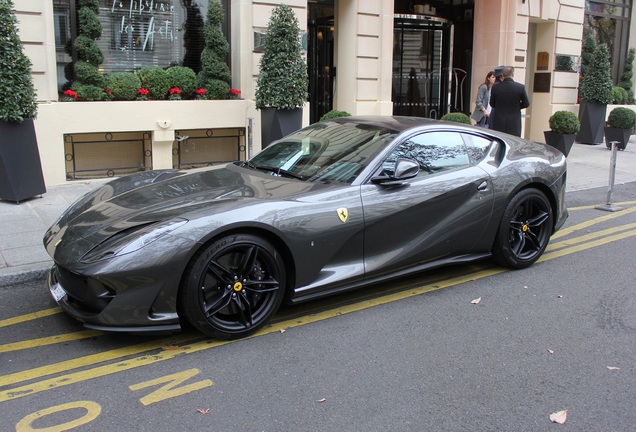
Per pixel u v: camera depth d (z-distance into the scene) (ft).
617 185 34.22
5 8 23.66
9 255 18.53
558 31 50.88
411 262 15.83
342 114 34.40
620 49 61.82
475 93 47.85
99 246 12.53
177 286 12.37
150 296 12.20
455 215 16.37
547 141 44.06
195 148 33.78
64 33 29.89
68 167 30.09
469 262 17.34
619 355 12.82
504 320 14.62
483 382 11.58
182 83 32.24
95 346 13.02
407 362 12.37
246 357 12.52
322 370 11.99
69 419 10.12
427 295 16.29
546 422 10.21
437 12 50.24
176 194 14.65
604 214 26.73
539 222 18.45
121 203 14.48
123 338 13.43
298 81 30.73
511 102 32.19
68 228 13.88
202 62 33.27
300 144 17.57
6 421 10.05
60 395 10.94
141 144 32.04
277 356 12.58
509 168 17.62
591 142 51.49
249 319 13.39
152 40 32.73
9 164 24.44
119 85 30.30
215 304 12.90
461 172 16.69
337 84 39.93
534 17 48.62
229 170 17.06
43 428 9.85
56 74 29.25
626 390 11.34
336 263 14.58
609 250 20.90
